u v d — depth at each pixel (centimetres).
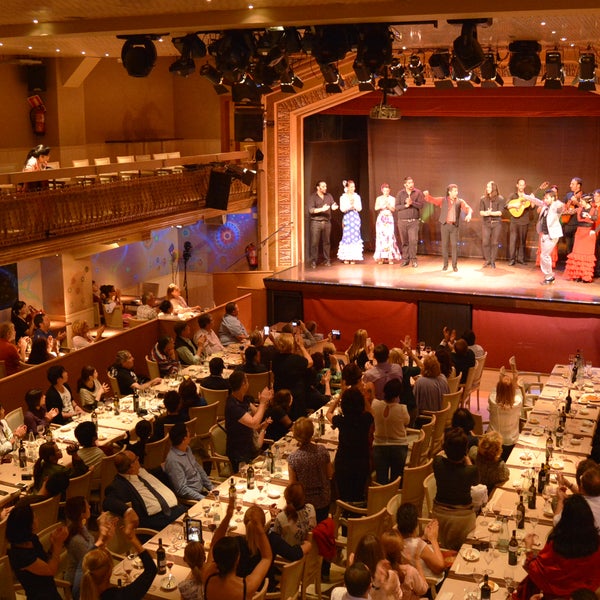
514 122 1945
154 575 630
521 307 1609
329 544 746
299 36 1022
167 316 1502
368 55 991
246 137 1639
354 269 1889
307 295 1762
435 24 973
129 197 1537
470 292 1645
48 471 839
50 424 1049
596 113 1744
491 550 693
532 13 845
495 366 1655
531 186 1966
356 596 571
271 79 1152
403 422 934
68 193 1398
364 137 2053
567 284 1719
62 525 745
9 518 663
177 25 977
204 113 2005
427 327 1684
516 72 1167
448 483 753
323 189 1883
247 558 638
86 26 1018
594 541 567
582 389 1162
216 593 587
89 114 1853
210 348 1382
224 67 1055
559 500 728
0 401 1125
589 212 1733
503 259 2005
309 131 1942
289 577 694
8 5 907
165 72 2009
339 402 1048
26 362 1327
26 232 1323
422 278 1781
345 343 1752
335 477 886
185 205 1694
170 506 822
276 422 1026
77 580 699
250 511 640
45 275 1753
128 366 1195
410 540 679
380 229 1942
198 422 1064
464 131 1983
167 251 2120
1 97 1675
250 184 1739
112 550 798
